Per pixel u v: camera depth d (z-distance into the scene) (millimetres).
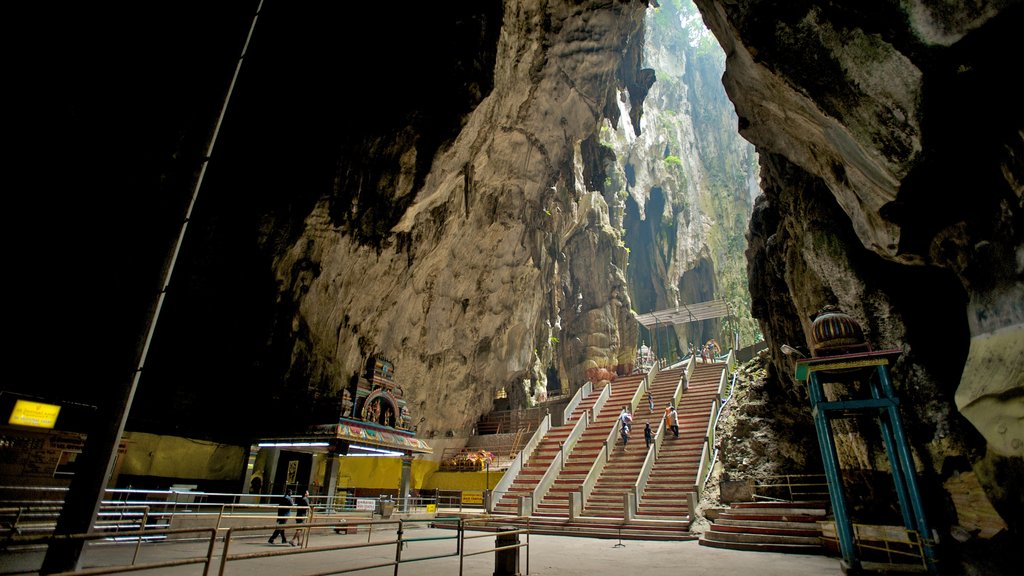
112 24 12430
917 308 8344
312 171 17016
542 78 20109
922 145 5672
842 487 7297
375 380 16109
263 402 15711
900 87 5738
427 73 17297
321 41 17984
